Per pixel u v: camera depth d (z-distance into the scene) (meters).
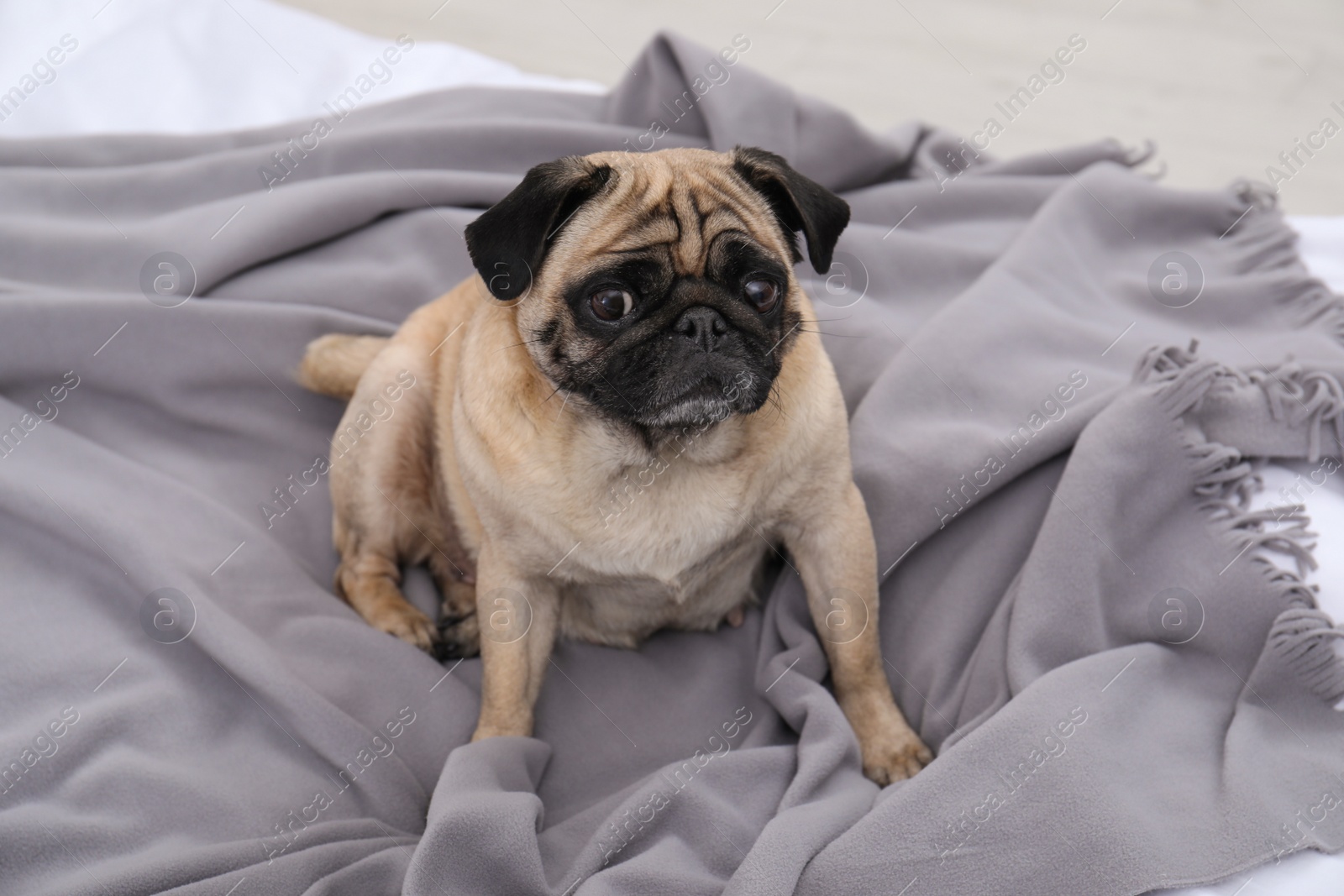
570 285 0.88
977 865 0.81
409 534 1.06
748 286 0.88
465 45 1.88
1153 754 0.86
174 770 0.88
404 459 1.05
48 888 0.82
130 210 1.20
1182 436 0.93
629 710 0.97
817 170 1.22
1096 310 1.11
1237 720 0.87
